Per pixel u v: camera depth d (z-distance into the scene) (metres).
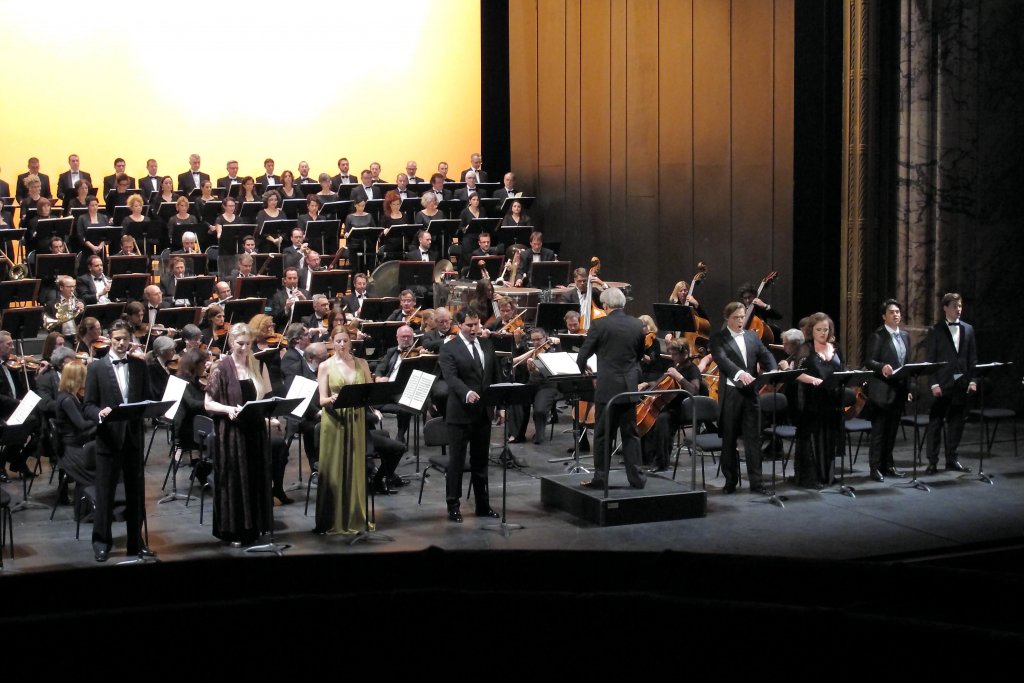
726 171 17.73
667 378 12.39
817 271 16.25
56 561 9.28
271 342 15.12
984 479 12.10
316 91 23.64
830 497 11.40
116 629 4.21
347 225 20.34
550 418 15.43
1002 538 9.94
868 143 15.28
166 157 22.53
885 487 11.84
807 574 5.14
